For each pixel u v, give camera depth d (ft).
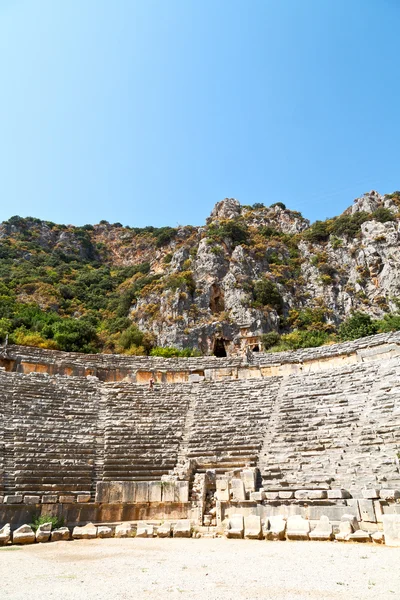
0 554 39.70
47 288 284.20
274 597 22.31
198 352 187.73
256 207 410.72
